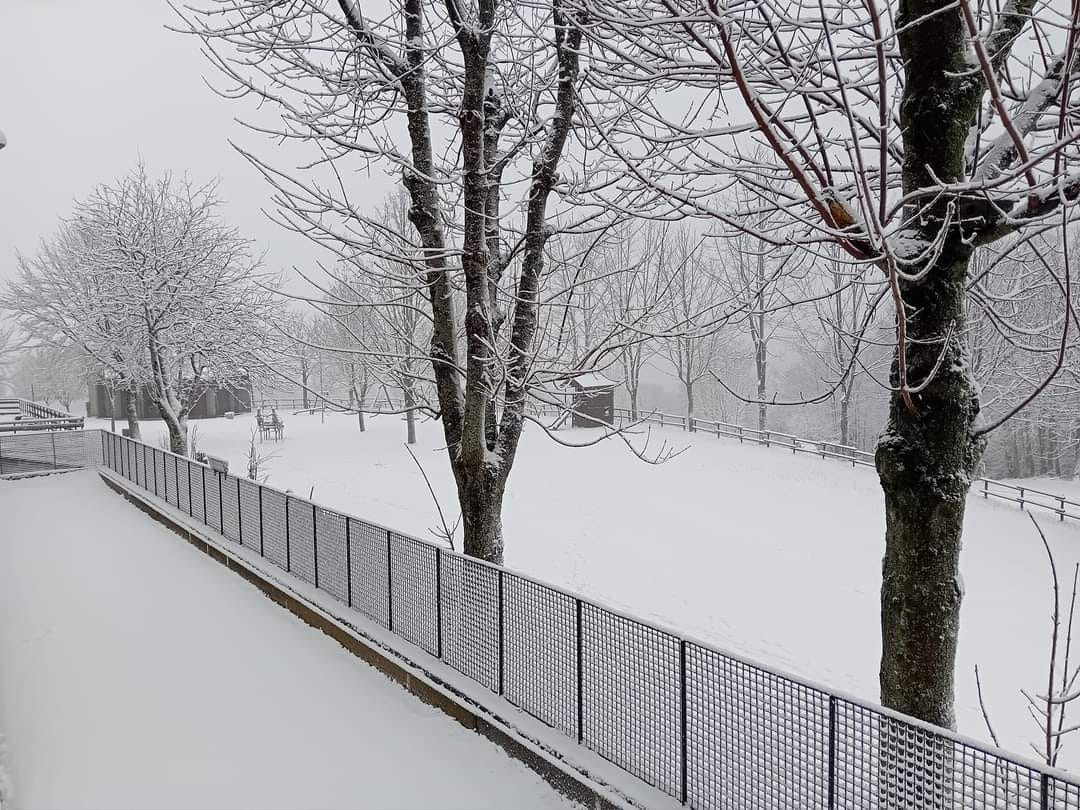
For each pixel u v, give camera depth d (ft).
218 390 175.32
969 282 17.02
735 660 16.12
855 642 45.83
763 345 142.72
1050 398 92.89
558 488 96.48
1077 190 13.64
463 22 24.66
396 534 30.04
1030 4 15.11
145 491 72.90
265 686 27.96
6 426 104.01
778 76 18.12
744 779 15.92
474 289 27.37
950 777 12.64
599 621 19.85
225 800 20.16
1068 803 11.07
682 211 18.47
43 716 25.58
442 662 27.04
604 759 19.72
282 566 41.93
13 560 49.21
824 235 14.53
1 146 26.73
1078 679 40.09
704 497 90.43
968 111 14.69
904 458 15.19
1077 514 80.07
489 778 21.01
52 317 128.16
